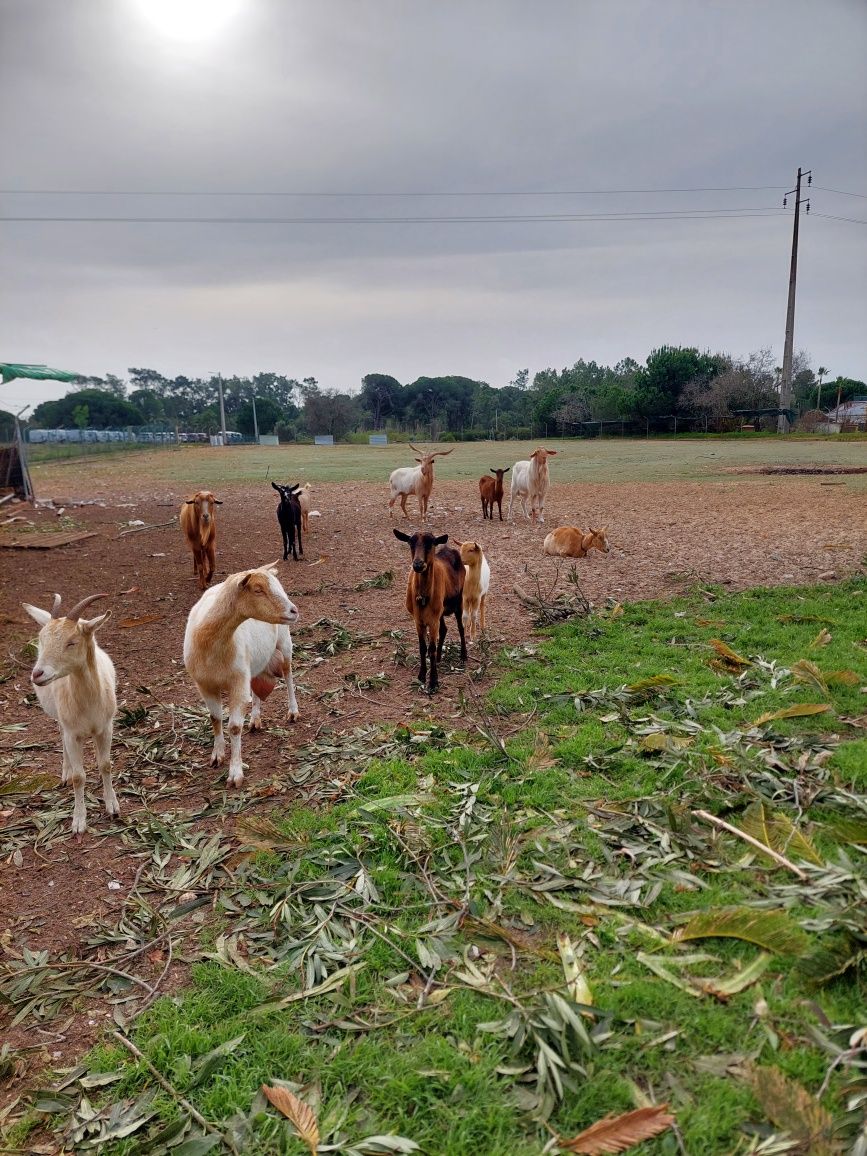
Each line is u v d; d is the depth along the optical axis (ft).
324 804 16.61
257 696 21.17
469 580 27.12
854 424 206.49
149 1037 10.50
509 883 13.01
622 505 64.95
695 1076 9.09
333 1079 9.52
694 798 15.20
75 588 39.14
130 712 21.86
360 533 54.60
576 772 17.08
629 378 334.24
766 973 10.66
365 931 12.25
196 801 17.46
